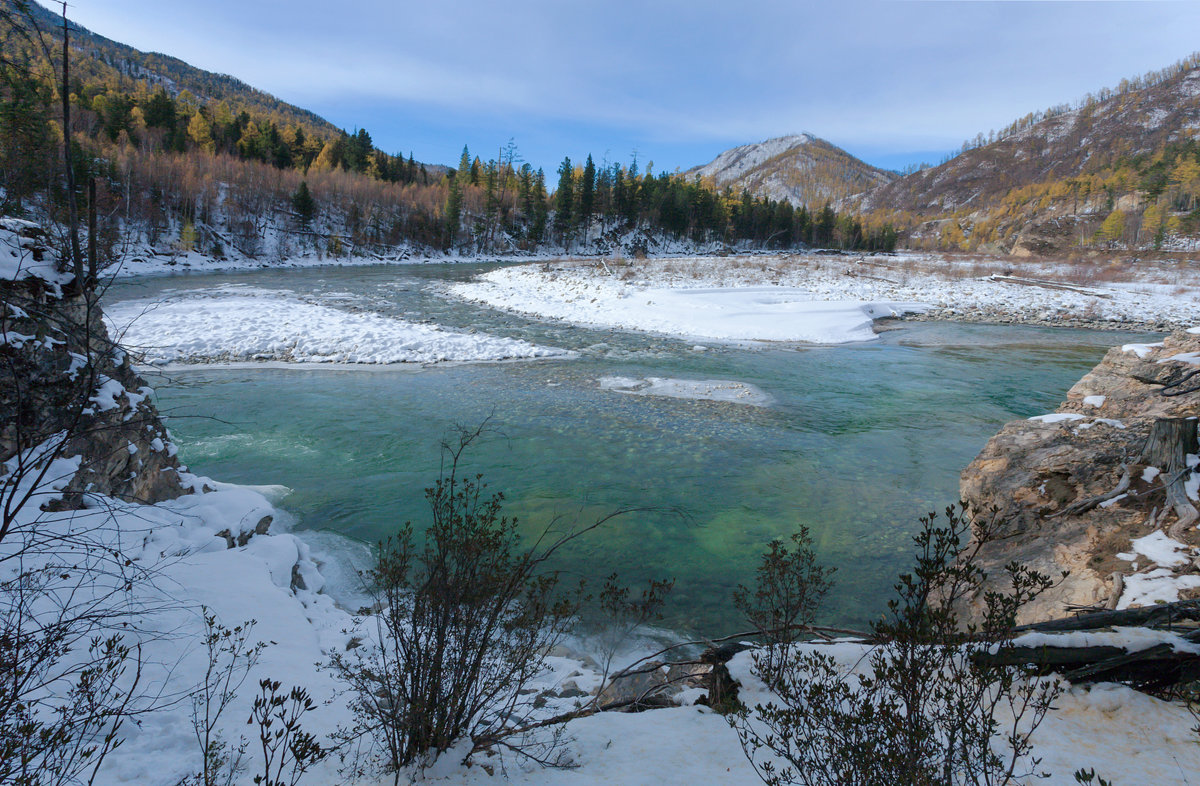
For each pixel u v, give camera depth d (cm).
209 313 2180
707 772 253
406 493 845
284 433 1093
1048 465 736
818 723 216
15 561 420
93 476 566
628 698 421
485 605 311
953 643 200
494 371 1681
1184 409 787
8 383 494
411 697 282
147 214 5294
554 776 259
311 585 604
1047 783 228
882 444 1130
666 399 1422
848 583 638
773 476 952
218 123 9231
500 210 9188
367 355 1789
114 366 659
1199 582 470
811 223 11975
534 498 838
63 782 237
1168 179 11069
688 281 4166
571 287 3722
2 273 519
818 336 2511
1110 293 4119
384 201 8100
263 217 6694
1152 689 312
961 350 2286
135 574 438
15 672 232
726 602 598
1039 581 204
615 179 10981
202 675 369
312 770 273
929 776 179
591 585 625
